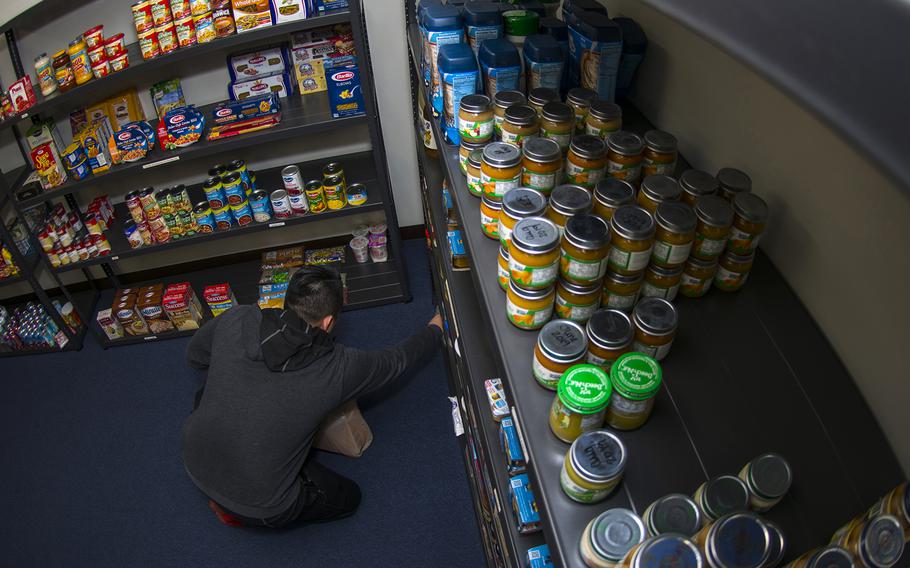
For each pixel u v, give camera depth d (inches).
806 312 48.2
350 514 98.6
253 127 110.1
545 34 71.1
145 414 120.1
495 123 62.4
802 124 44.8
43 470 111.0
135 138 107.9
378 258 145.3
